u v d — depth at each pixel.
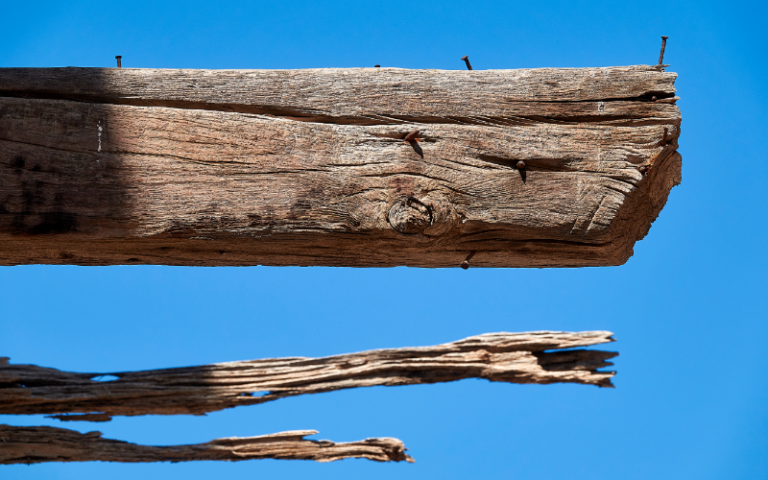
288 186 2.38
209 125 2.39
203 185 2.38
